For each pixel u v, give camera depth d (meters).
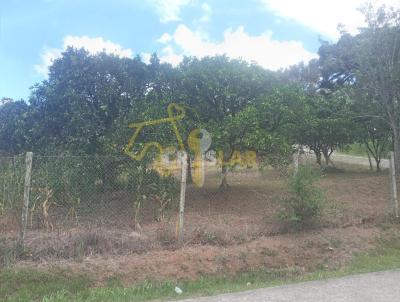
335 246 8.19
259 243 7.89
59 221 8.23
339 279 6.45
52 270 6.36
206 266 7.04
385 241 8.66
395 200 9.82
